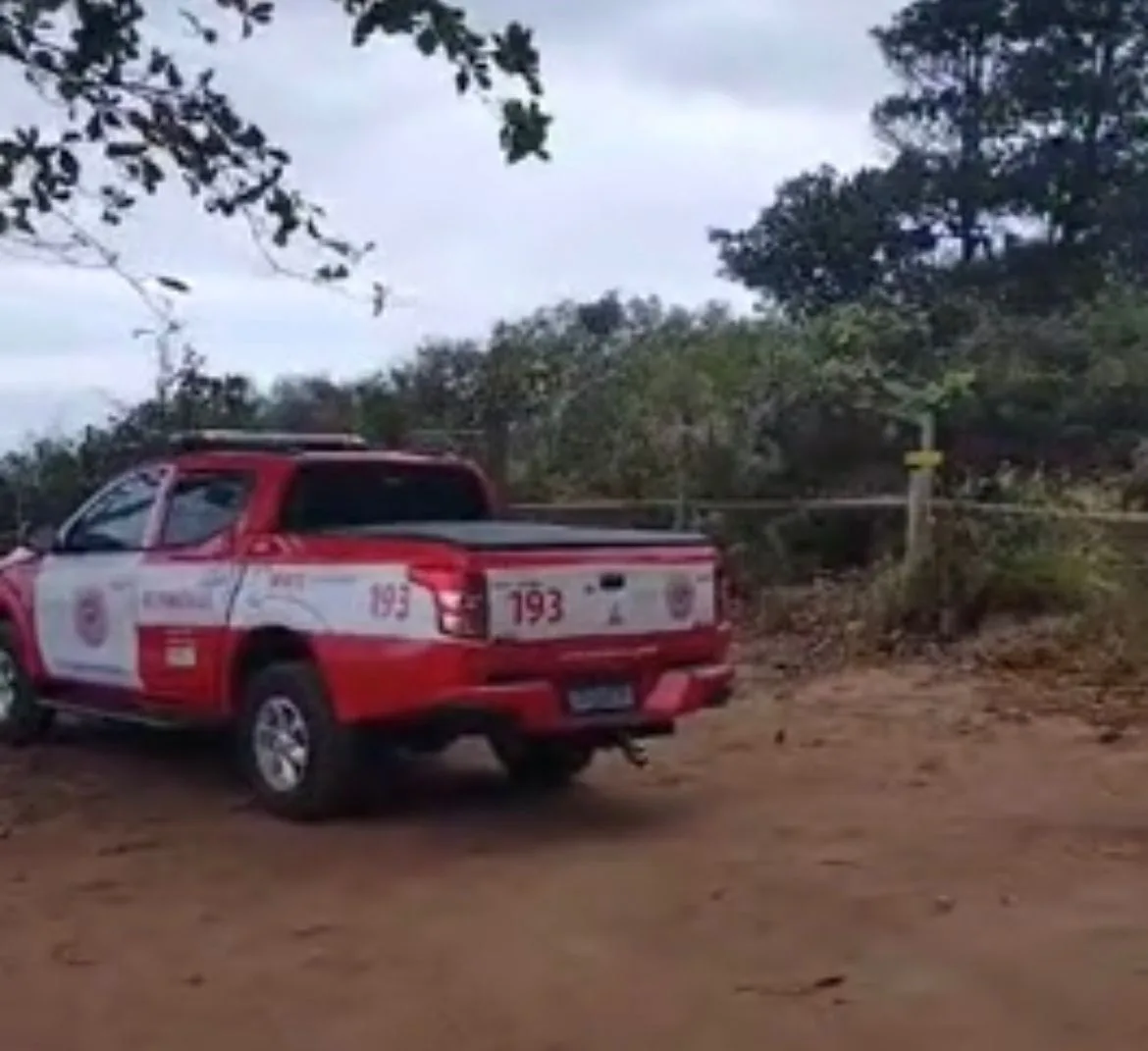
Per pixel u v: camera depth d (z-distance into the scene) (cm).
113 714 1013
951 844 790
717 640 892
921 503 1458
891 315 2192
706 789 934
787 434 1886
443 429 2080
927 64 3259
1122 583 1338
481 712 808
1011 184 3072
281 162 823
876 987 596
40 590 1061
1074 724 1077
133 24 776
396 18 726
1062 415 1928
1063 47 3130
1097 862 753
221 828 864
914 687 1235
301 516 925
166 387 2014
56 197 801
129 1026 583
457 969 631
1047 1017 564
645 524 1734
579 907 703
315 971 635
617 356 2317
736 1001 587
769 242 3312
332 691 853
